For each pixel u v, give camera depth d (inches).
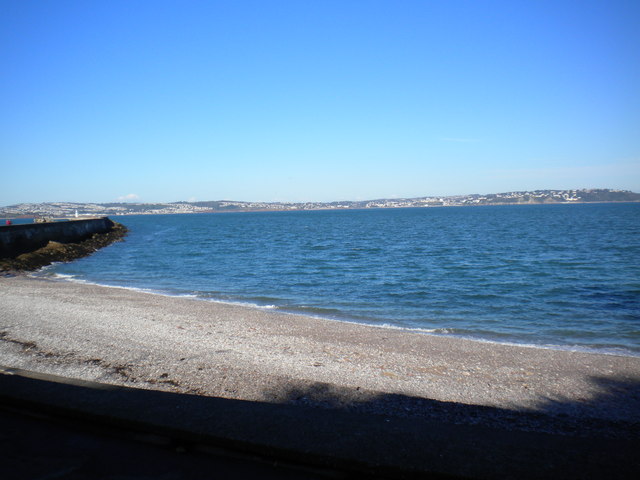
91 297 620.7
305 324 482.9
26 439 132.0
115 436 133.4
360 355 367.6
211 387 266.5
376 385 298.0
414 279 856.3
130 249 1622.8
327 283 826.8
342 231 2623.0
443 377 320.5
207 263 1167.6
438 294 705.6
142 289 763.4
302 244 1727.4
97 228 2133.4
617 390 300.7
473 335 470.0
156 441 130.0
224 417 135.5
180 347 370.9
